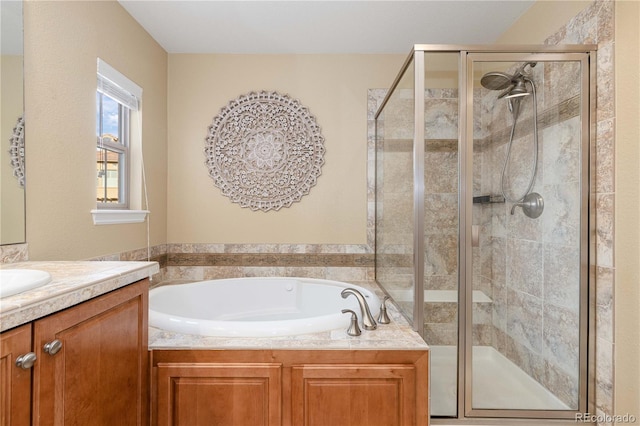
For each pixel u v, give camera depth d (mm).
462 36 2330
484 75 1548
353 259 2590
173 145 2586
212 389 1330
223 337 1423
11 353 698
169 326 1483
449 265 1576
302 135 2586
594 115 1489
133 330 1146
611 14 1412
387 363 1347
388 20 2135
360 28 2230
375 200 2594
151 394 1324
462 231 1570
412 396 1340
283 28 2236
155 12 2049
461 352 1560
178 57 2586
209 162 2588
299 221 2598
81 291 878
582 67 1499
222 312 2373
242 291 2428
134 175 2197
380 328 1566
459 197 1567
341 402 1336
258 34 2312
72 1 1561
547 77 1529
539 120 1550
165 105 2545
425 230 1584
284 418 1334
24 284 808
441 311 1576
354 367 1337
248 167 2590
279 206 2594
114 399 1041
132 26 2092
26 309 716
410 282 1656
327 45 2467
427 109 1570
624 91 1361
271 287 2455
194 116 2588
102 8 1789
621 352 1369
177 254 2592
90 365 931
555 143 1548
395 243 1985
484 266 1574
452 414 1536
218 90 2588
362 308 1565
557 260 1559
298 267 2590
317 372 1327
